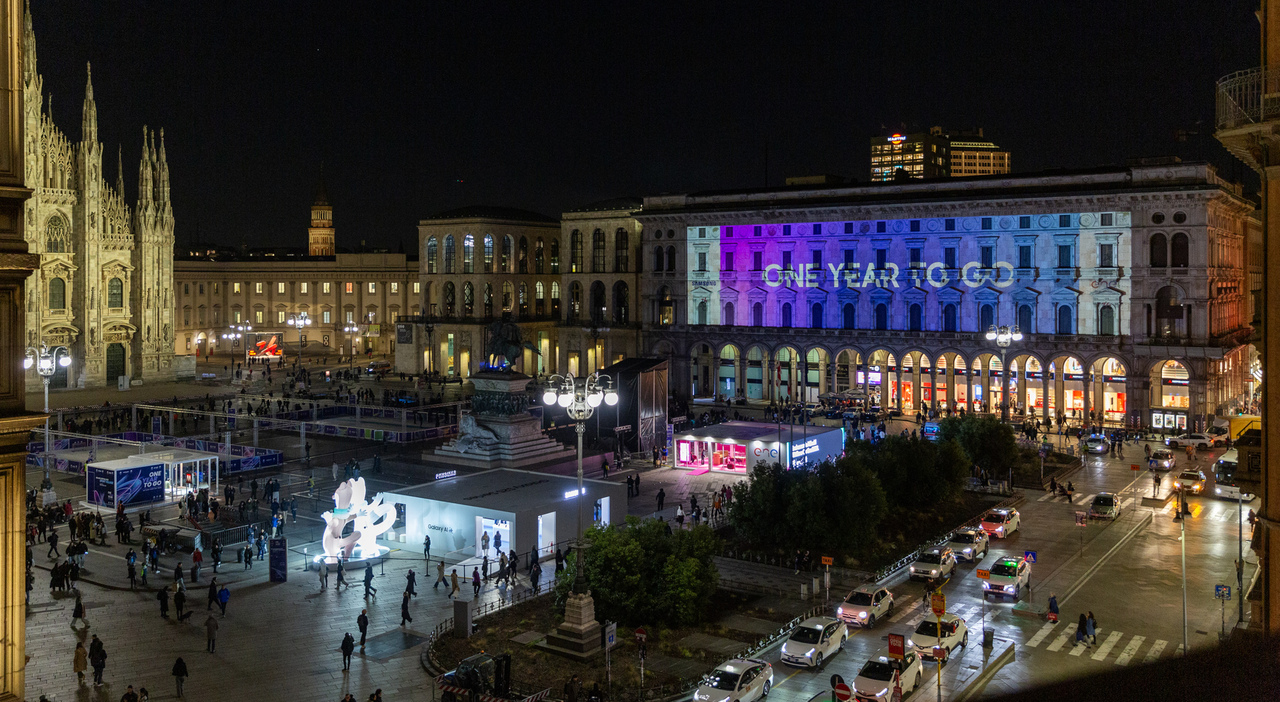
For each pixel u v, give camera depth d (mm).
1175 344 98562
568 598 42531
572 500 59625
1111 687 4676
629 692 37562
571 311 149750
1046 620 46281
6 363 17359
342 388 141750
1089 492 75062
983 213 109812
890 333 116188
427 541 56562
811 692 38000
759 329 126125
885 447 68688
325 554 55219
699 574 45906
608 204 145500
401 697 37875
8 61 17250
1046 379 106500
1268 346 22297
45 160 126250
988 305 110625
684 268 132875
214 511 64688
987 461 77188
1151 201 99500
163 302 144500
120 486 68375
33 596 50281
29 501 67750
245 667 40812
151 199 141250
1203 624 44812
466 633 43906
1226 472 72375
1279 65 22406
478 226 153875
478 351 153375
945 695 37344
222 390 137250
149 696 37500
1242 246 116000
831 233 121000
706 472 84938
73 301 130750
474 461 79438
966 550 56625
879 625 46156
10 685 17297
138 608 48438
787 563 56594
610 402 44688
